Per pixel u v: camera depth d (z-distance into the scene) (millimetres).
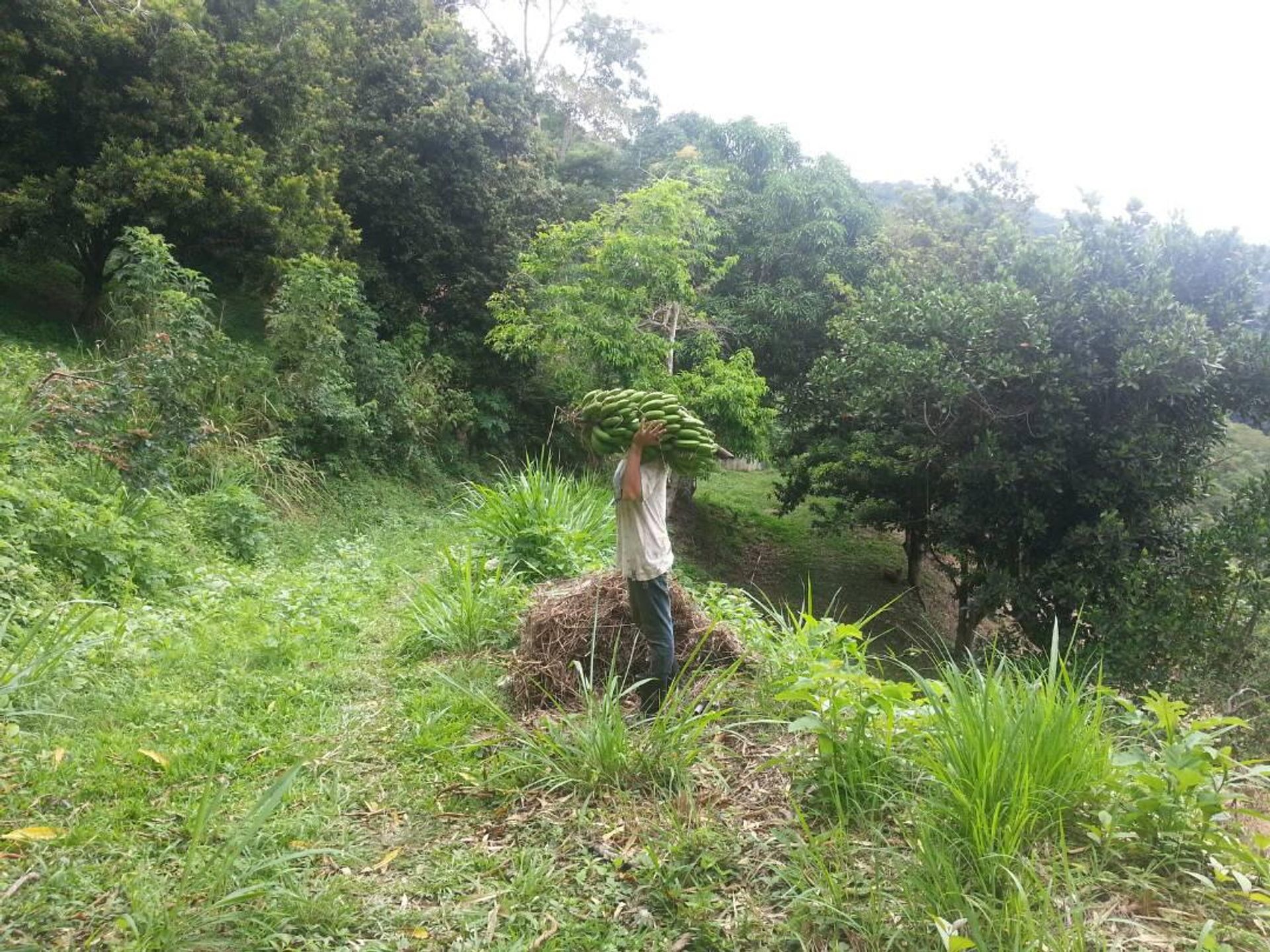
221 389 11758
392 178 17156
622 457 4680
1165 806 2980
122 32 12180
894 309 11750
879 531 16672
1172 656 8906
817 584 18016
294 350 13258
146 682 4715
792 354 19062
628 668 4812
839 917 2637
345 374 14406
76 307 13938
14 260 13844
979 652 10898
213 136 13039
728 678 4527
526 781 3688
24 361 9977
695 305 18156
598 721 3752
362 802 3551
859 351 12039
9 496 6391
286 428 12680
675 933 2680
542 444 19891
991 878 2693
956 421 11391
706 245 16312
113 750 3826
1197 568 9523
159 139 12789
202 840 3141
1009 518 11070
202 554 8320
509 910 2793
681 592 5137
